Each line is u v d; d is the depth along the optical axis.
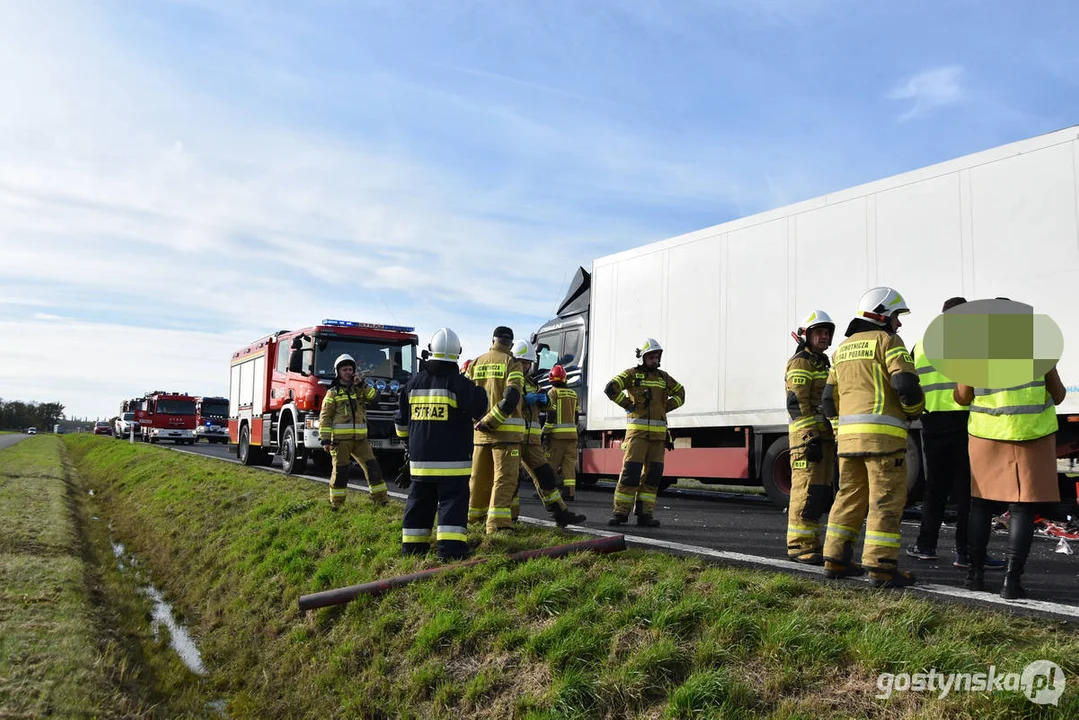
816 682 3.46
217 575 8.30
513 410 6.73
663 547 6.51
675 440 12.04
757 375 10.52
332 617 5.86
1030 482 4.59
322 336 14.91
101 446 32.72
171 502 12.31
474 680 4.34
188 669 6.15
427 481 6.11
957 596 4.70
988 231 8.19
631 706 3.72
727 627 3.96
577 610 4.54
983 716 2.96
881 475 4.91
